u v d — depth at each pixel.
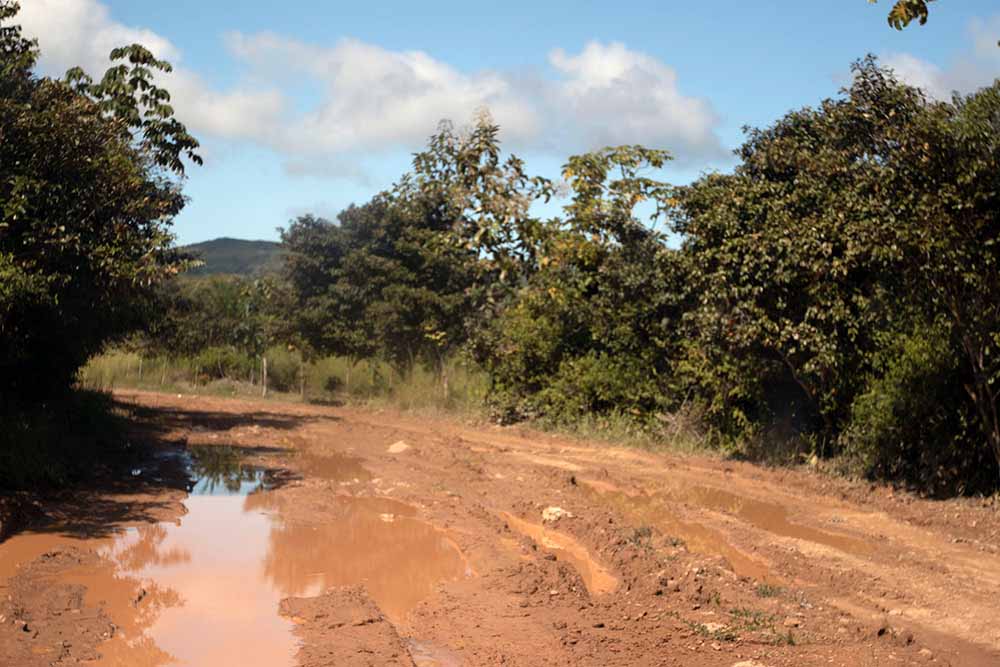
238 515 11.06
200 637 6.70
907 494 12.38
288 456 16.02
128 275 11.86
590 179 18.80
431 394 24.66
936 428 12.36
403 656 6.23
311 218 29.19
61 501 11.00
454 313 25.67
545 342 20.28
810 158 13.80
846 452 14.02
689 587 7.92
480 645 6.50
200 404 24.95
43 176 11.37
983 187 10.70
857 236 12.39
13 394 14.36
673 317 17.83
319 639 6.60
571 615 7.18
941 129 10.89
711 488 12.98
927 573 8.67
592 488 13.12
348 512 11.33
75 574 8.28
